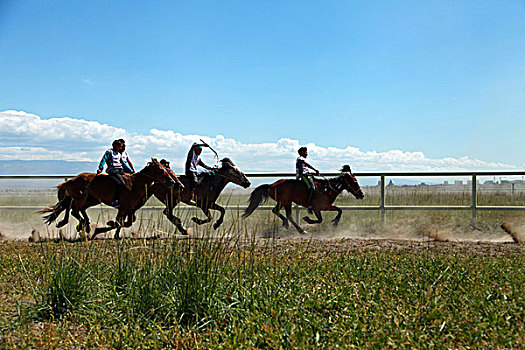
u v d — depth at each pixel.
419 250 9.58
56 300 5.55
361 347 4.17
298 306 5.30
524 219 11.78
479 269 7.14
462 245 10.42
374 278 6.70
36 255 8.84
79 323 5.27
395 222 12.84
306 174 12.88
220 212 13.13
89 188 11.78
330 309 5.40
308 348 4.15
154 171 11.60
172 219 11.16
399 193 12.94
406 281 6.39
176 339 4.60
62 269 5.76
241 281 5.86
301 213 13.62
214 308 5.20
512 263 7.67
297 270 6.95
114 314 5.29
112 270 6.32
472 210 12.31
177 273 5.44
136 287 5.53
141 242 6.76
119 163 12.06
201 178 12.65
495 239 11.97
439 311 4.97
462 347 4.17
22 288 6.43
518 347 4.10
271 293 5.61
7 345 4.49
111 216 14.09
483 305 5.17
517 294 5.55
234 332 4.62
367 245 10.40
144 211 13.73
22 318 5.20
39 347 4.55
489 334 4.34
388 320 4.77
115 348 4.50
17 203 15.27
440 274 6.65
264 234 12.73
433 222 12.54
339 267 7.46
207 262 5.48
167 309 5.27
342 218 13.34
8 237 13.52
